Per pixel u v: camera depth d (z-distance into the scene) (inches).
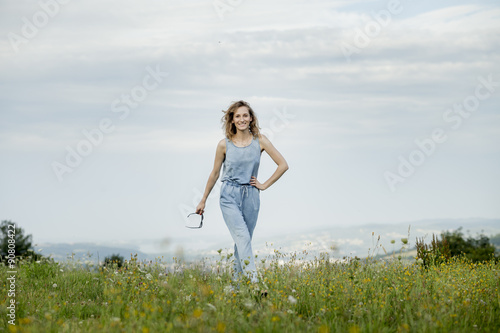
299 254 286.7
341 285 230.7
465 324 176.4
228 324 170.6
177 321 167.5
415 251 359.6
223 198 249.4
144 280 255.4
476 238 767.1
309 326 175.0
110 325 171.8
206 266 289.3
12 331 166.1
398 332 171.2
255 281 230.1
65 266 321.1
